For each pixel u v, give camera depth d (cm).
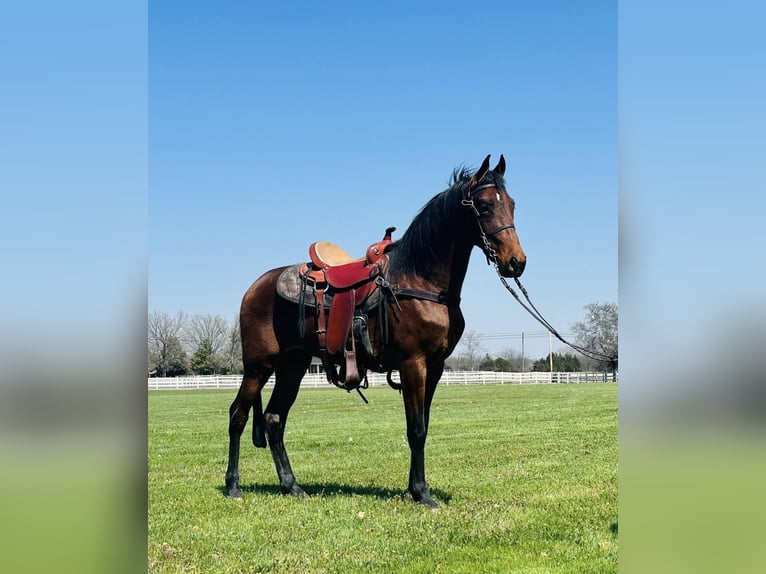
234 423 755
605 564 468
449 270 671
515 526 578
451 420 1775
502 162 681
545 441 1231
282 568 488
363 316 686
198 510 669
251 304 757
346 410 2333
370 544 539
